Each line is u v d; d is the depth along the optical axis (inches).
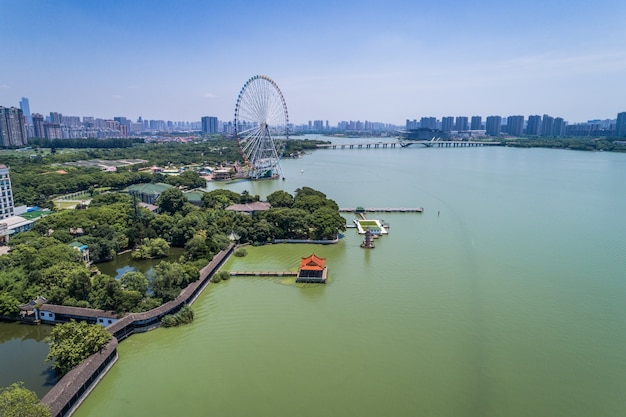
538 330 3420.3
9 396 2220.7
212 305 3890.3
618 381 2815.0
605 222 6919.3
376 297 4037.9
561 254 5275.6
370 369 2913.4
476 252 5369.1
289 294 4128.9
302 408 2541.8
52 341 3014.3
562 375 2869.1
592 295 4062.5
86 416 2500.0
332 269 4798.2
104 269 4977.9
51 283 3823.8
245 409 2536.9
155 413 2513.5
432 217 7431.1
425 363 2979.8
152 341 3280.0
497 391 2699.3
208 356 3073.3
